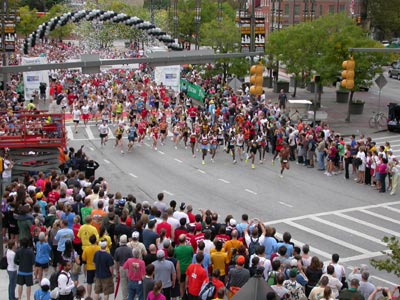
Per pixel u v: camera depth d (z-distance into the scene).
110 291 17.50
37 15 133.62
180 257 17.23
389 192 33.56
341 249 24.98
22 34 123.25
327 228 27.59
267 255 18.27
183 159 40.97
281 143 38.56
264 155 40.97
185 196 32.56
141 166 39.09
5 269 19.58
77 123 49.22
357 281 14.91
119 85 63.06
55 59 92.88
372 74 52.69
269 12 100.38
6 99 49.88
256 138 39.22
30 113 39.88
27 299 17.81
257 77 28.38
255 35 38.25
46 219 20.39
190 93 63.38
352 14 85.69
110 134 48.22
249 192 33.34
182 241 17.31
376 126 50.62
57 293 15.02
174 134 44.25
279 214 29.56
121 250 17.50
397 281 21.91
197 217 20.36
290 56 60.50
